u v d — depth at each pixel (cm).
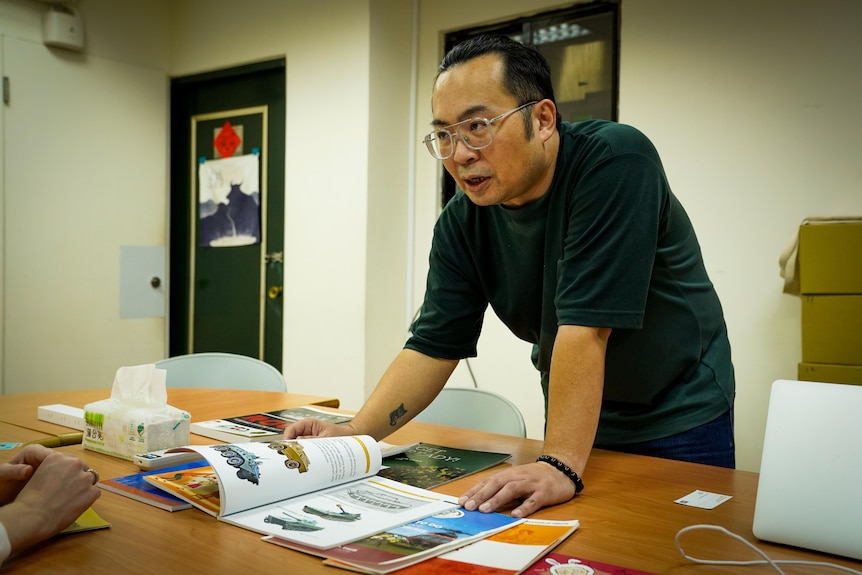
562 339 113
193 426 145
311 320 340
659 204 116
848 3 233
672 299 133
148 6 386
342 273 328
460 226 140
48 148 345
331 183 331
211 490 101
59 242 349
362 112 319
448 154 115
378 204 325
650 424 140
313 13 336
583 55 290
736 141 254
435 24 330
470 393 180
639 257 112
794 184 244
